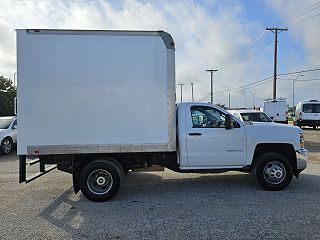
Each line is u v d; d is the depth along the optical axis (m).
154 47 6.94
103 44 6.82
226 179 8.77
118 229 5.28
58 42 6.72
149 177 9.09
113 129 6.88
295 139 7.61
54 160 7.03
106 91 6.84
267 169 7.49
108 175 6.89
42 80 6.70
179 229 5.23
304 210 6.06
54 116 6.73
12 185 8.37
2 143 14.27
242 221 5.53
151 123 6.98
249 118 16.12
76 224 5.54
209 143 7.43
